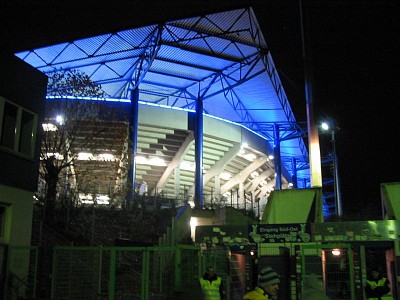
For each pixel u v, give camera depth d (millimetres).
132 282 17000
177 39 40188
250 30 39281
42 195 27062
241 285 15422
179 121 47625
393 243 16125
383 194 21500
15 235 15578
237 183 65375
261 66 45875
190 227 27250
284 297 14594
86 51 38938
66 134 29234
